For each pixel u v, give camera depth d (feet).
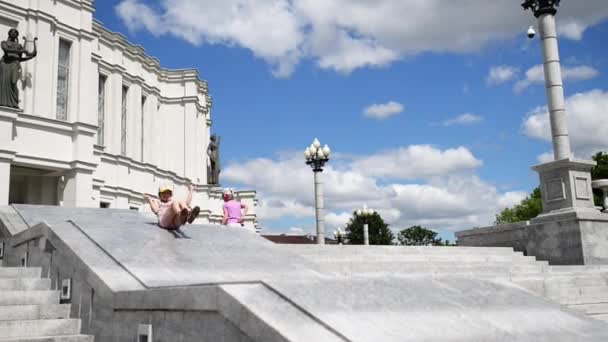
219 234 38.34
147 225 36.65
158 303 18.52
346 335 13.14
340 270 44.86
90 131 79.15
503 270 47.83
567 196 60.29
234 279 25.82
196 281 24.20
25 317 24.18
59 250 27.55
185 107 121.80
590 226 57.88
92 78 86.43
